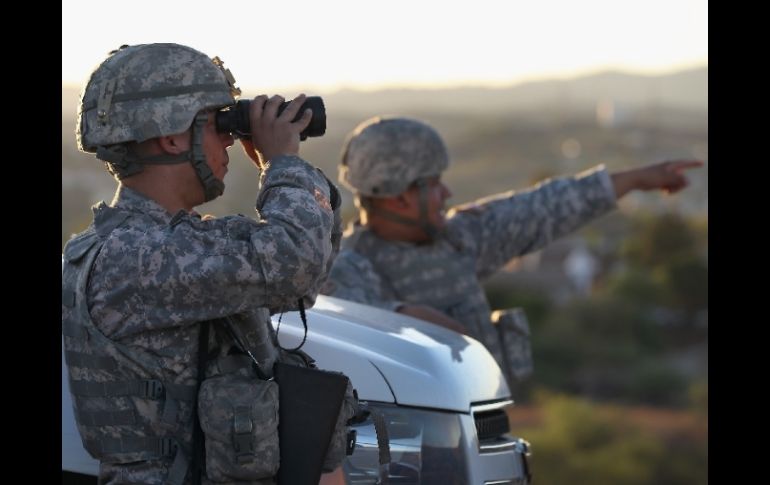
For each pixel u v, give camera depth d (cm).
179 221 393
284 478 395
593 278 8469
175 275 383
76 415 401
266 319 416
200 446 392
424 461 477
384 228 676
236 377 396
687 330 6247
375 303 614
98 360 392
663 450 2791
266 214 395
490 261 700
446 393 487
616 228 10856
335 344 485
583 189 710
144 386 391
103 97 400
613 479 2559
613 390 4369
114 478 394
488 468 499
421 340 507
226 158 423
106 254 389
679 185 726
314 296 454
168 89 400
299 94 423
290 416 396
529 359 696
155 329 389
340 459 411
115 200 408
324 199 407
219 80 410
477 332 677
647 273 7256
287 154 414
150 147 404
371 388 478
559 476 2562
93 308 390
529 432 2930
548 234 705
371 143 665
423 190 669
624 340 5522
